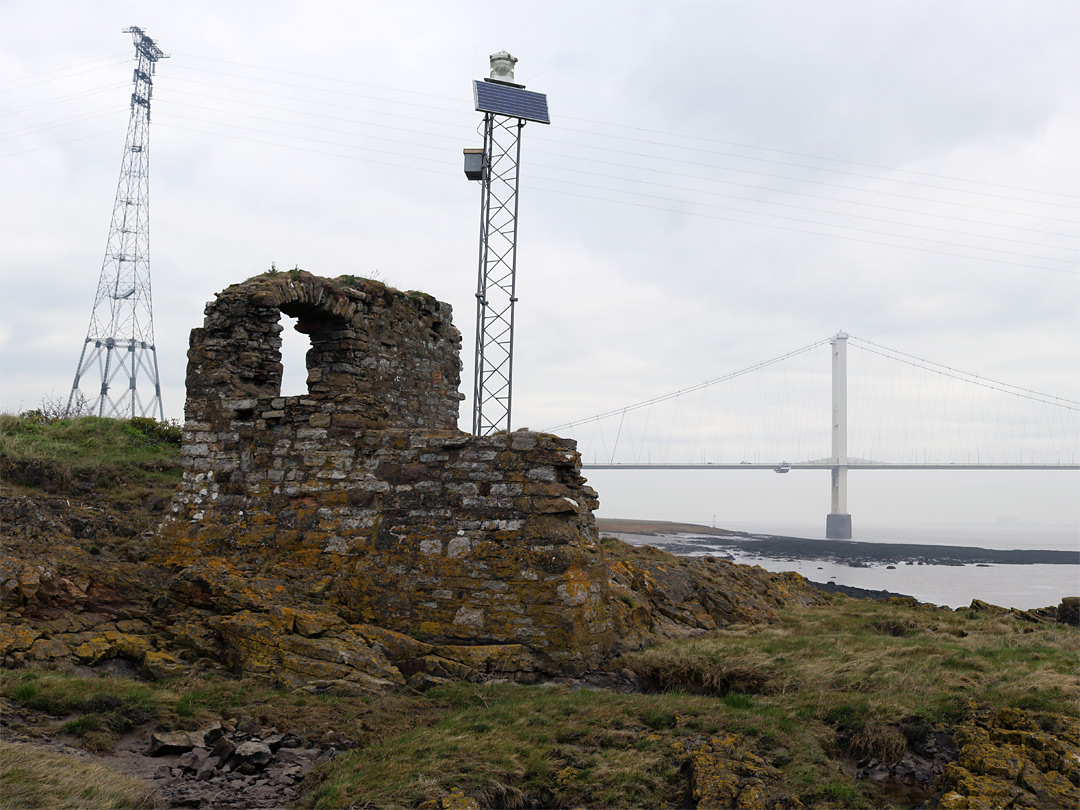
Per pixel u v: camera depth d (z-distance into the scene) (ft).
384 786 19.31
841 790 20.17
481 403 77.92
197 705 24.66
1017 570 204.03
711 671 30.71
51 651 27.45
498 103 81.35
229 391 39.70
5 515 36.94
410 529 34.01
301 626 29.86
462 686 28.32
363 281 44.29
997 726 23.84
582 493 35.19
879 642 36.40
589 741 22.97
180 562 37.32
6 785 17.34
